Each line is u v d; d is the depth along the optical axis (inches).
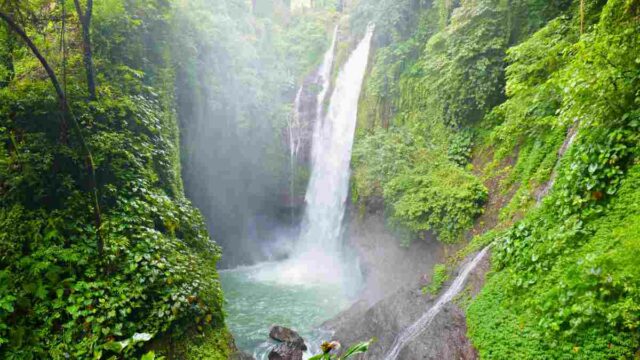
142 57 361.7
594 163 192.5
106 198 235.1
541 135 285.7
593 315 147.3
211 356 214.4
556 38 257.9
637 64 168.4
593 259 158.6
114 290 198.1
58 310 186.1
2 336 174.4
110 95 271.7
